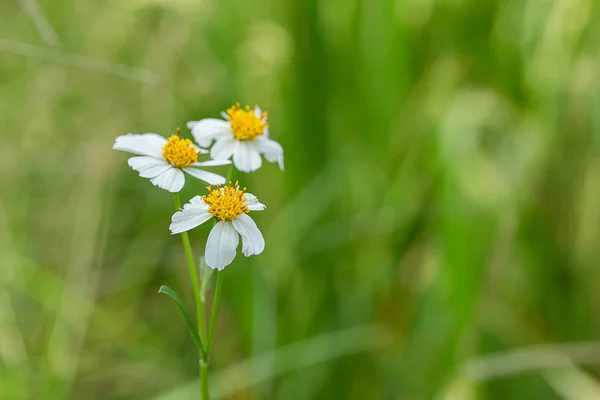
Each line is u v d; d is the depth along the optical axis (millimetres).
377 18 601
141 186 651
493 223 567
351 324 600
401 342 597
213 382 566
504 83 609
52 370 559
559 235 608
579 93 589
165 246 631
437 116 592
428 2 606
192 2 618
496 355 572
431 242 604
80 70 631
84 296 589
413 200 609
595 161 596
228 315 633
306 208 602
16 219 624
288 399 584
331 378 593
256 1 618
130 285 623
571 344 583
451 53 611
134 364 593
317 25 590
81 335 577
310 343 580
